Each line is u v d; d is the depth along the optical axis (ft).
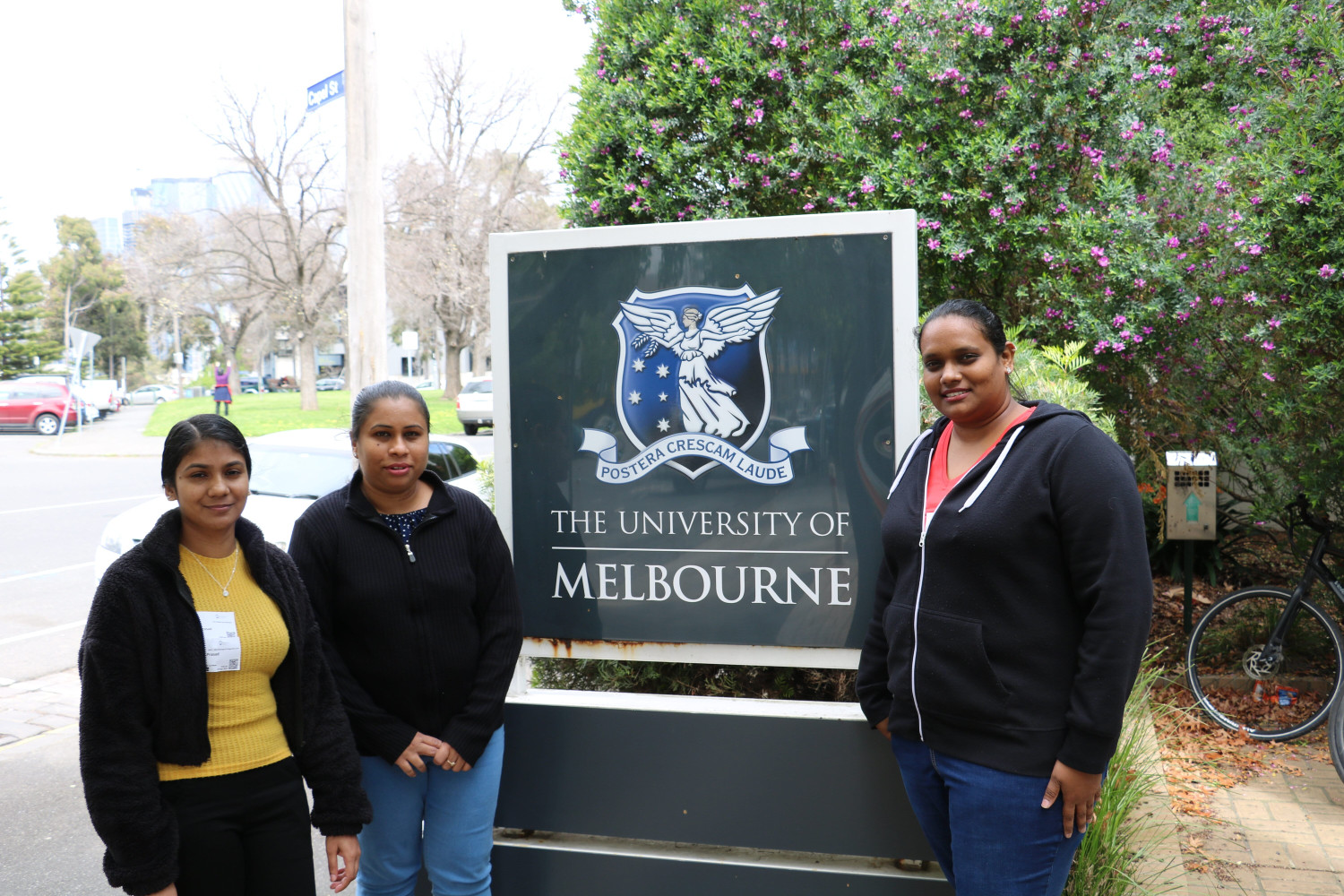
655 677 11.57
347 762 7.29
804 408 8.86
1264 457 15.15
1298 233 13.69
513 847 9.15
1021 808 6.33
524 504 9.47
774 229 8.86
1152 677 12.31
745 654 9.05
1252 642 15.46
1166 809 11.33
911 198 14.97
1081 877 8.49
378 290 23.08
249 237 111.34
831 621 8.86
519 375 9.45
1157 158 15.14
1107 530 6.07
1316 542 14.75
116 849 6.22
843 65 16.34
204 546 6.89
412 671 7.68
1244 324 14.79
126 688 6.32
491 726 7.79
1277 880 10.73
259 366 252.83
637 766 8.89
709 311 9.03
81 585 29.22
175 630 6.51
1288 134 13.98
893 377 8.66
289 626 7.02
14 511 44.50
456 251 111.55
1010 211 14.56
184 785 6.61
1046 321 14.90
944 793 7.00
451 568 7.79
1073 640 6.38
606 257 9.23
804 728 8.52
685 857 8.80
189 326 200.44
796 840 8.57
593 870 8.97
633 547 9.24
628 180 16.07
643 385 9.19
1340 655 13.71
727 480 9.03
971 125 15.14
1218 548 19.62
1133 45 15.39
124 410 153.58
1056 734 6.30
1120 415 16.93
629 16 17.01
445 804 7.96
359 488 7.93
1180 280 14.43
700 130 15.97
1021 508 6.32
